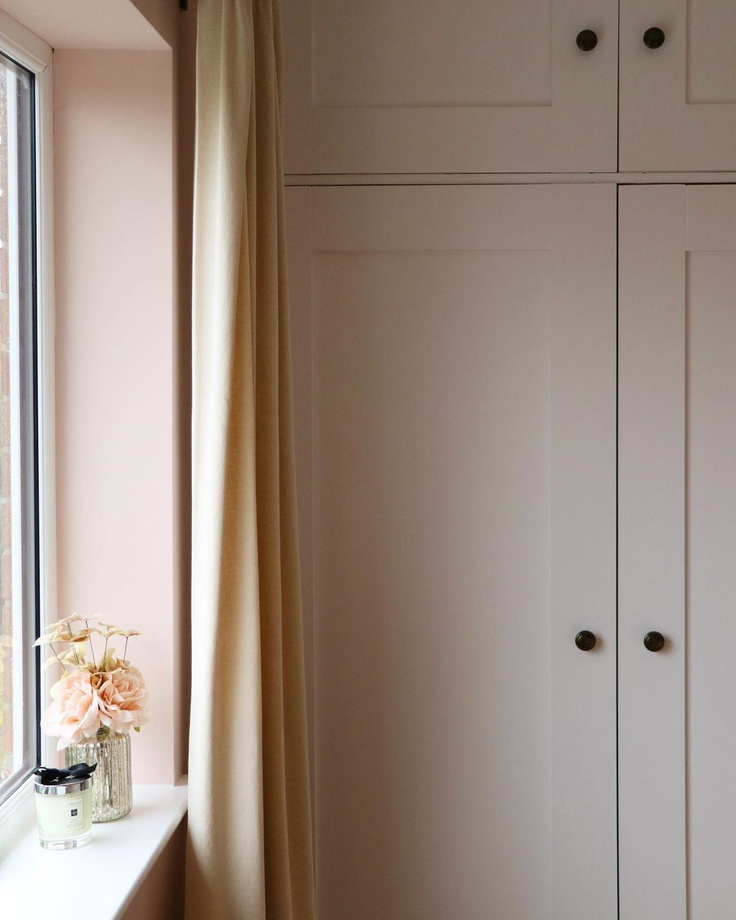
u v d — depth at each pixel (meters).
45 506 1.35
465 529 1.64
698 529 1.64
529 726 1.64
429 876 1.65
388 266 1.64
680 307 1.63
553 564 1.63
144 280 1.37
